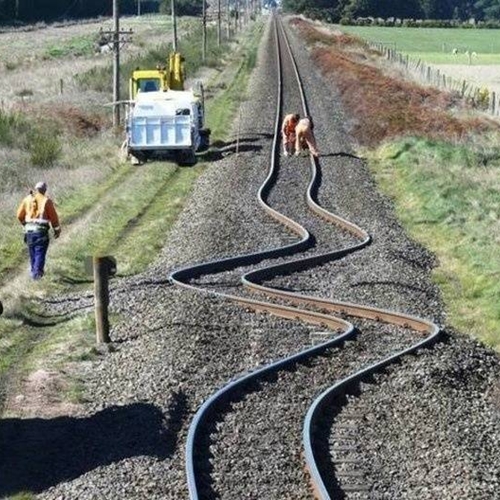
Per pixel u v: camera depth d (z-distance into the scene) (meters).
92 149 59.88
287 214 44.00
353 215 44.41
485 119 73.75
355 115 75.69
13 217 42.16
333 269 35.62
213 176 53.12
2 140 57.09
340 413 22.44
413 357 26.19
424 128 66.69
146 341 26.72
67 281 33.69
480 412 23.28
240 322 28.62
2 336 27.47
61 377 24.30
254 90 95.50
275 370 24.58
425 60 157.12
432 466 19.69
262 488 18.33
